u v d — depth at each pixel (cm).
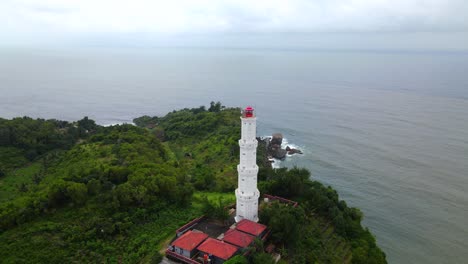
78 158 12200
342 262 7675
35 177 11906
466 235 9819
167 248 7256
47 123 17238
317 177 13688
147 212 8319
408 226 10262
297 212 8219
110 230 7369
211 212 8250
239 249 6862
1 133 14388
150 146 13888
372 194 12188
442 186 12594
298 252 7438
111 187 8744
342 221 8669
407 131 19400
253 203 7925
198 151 15712
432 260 8862
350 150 16600
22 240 6781
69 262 6538
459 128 19712
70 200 8050
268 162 14700
